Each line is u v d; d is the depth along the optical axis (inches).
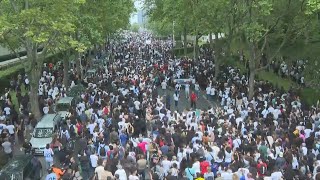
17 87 1512.1
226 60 2095.2
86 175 772.0
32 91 1198.3
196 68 2055.9
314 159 752.3
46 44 1190.3
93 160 768.3
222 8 1662.2
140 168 739.4
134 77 1717.5
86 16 1547.7
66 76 1668.3
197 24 1803.6
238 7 1505.9
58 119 1087.0
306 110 1154.0
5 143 880.3
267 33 1475.1
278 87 1628.9
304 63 1861.5
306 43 1993.1
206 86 1701.5
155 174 654.5
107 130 922.7
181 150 755.4
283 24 1524.4
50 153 826.8
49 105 1235.2
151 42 5029.5
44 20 1057.5
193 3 1802.4
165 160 713.0
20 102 1309.1
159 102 1199.6
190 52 3179.1
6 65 1988.2
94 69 2097.7
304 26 1464.1
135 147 823.7
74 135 943.0
